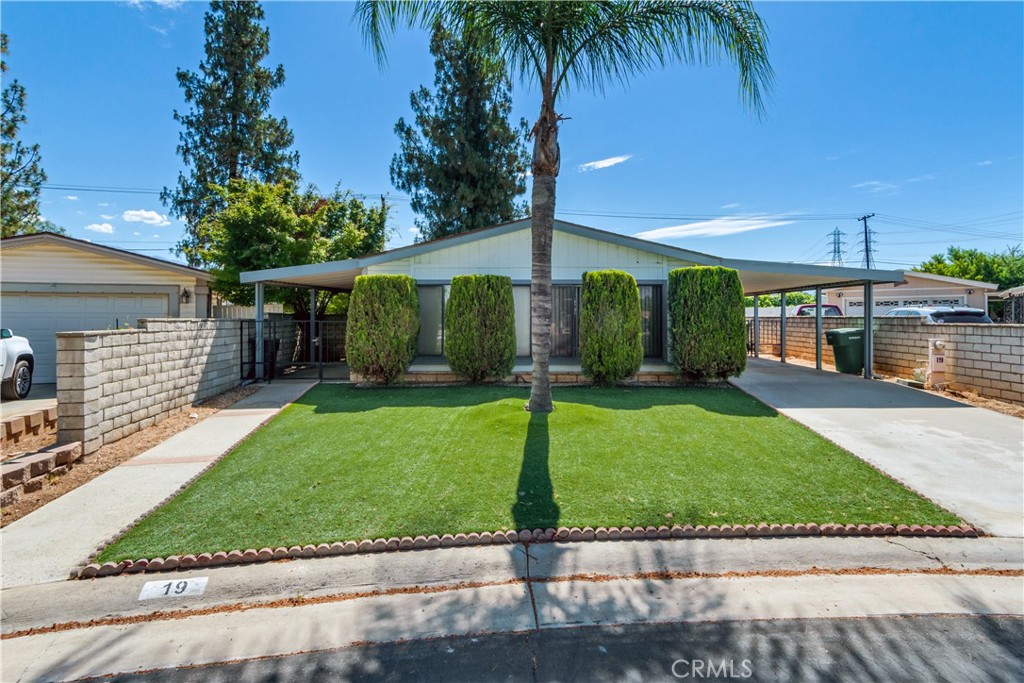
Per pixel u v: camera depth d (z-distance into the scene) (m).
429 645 2.43
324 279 11.52
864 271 9.70
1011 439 5.65
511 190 19.67
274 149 19.75
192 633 2.53
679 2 5.79
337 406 7.39
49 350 11.33
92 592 2.83
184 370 7.31
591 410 6.47
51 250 11.47
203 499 3.94
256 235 13.51
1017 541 3.34
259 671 2.25
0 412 7.18
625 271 9.64
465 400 7.66
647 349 9.70
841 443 5.46
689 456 4.89
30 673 2.24
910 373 10.04
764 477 4.36
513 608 2.72
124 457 5.12
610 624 2.58
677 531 3.40
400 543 3.24
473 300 8.91
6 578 2.94
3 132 18.70
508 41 6.10
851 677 2.18
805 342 14.62
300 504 3.83
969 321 12.89
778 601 2.76
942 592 2.85
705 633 2.50
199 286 12.45
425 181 19.44
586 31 5.99
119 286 11.77
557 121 6.18
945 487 4.20
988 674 2.19
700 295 8.88
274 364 10.27
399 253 9.58
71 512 3.80
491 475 4.39
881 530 3.42
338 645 2.43
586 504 3.80
